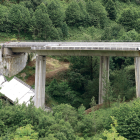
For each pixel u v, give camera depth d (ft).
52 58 287.89
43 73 181.68
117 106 138.10
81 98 215.51
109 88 167.02
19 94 185.16
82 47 166.71
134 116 108.99
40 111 126.52
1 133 105.91
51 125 108.99
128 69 220.02
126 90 181.78
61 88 219.20
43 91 181.78
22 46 205.57
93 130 124.57
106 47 163.43
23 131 101.60
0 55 212.23
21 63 236.43
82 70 236.43
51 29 293.64
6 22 293.23
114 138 99.76
